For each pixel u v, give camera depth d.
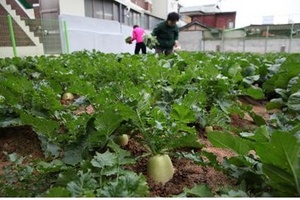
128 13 20.59
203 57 5.56
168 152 1.51
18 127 2.16
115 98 1.81
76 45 14.20
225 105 2.46
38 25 12.11
